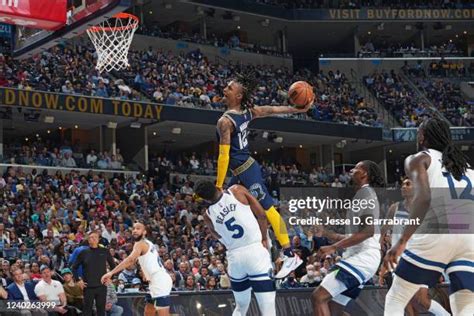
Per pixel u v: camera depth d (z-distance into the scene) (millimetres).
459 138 32281
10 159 23422
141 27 33125
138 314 11680
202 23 36312
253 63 36156
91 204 20734
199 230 20812
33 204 20109
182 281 14484
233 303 12250
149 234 18703
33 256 16375
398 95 35375
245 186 6785
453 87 36688
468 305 4914
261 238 6637
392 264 4965
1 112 24594
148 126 28672
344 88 35000
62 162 24484
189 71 30875
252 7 35375
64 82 25203
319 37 39938
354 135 31219
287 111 7047
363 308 12734
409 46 41031
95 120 27250
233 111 6758
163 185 25016
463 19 37844
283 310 12523
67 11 11195
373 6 37375
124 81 27859
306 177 29484
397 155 36594
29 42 12148
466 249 4969
